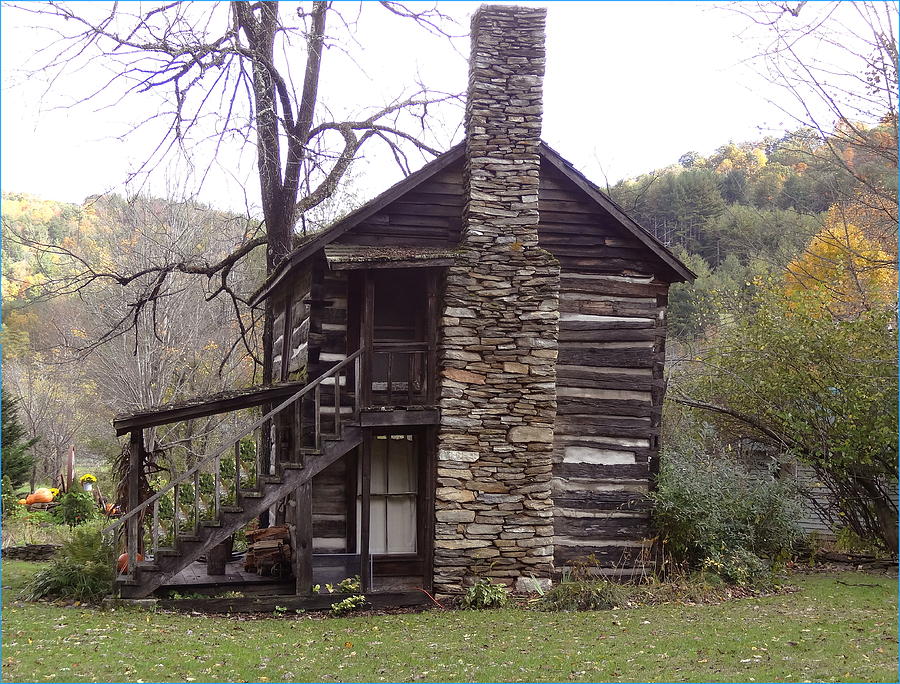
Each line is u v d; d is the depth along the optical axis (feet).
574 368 46.29
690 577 45.27
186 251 74.74
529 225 43.45
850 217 62.59
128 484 44.91
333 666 27.73
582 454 46.11
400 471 44.47
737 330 62.69
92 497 74.13
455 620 36.81
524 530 41.91
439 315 43.06
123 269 80.84
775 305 61.72
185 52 48.08
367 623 36.27
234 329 94.63
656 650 30.07
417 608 40.29
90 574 38.37
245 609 38.75
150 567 37.88
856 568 52.80
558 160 45.78
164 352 82.23
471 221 42.83
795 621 35.29
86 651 28.25
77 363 89.86
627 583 44.86
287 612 39.06
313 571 40.50
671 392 68.95
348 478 43.60
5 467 77.10
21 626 31.73
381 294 45.32
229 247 87.86
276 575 43.37
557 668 27.45
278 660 28.37
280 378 54.29
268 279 49.52
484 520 41.60
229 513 38.73
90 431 105.60
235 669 26.89
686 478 49.03
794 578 48.32
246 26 56.29
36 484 104.42
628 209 105.91
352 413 43.57
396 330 45.21
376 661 28.55
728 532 48.16
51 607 36.37
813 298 58.08
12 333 98.43
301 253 41.96
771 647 30.32
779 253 82.53
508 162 43.65
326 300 44.01
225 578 42.19
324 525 43.19
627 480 46.50
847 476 56.54
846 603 40.04
